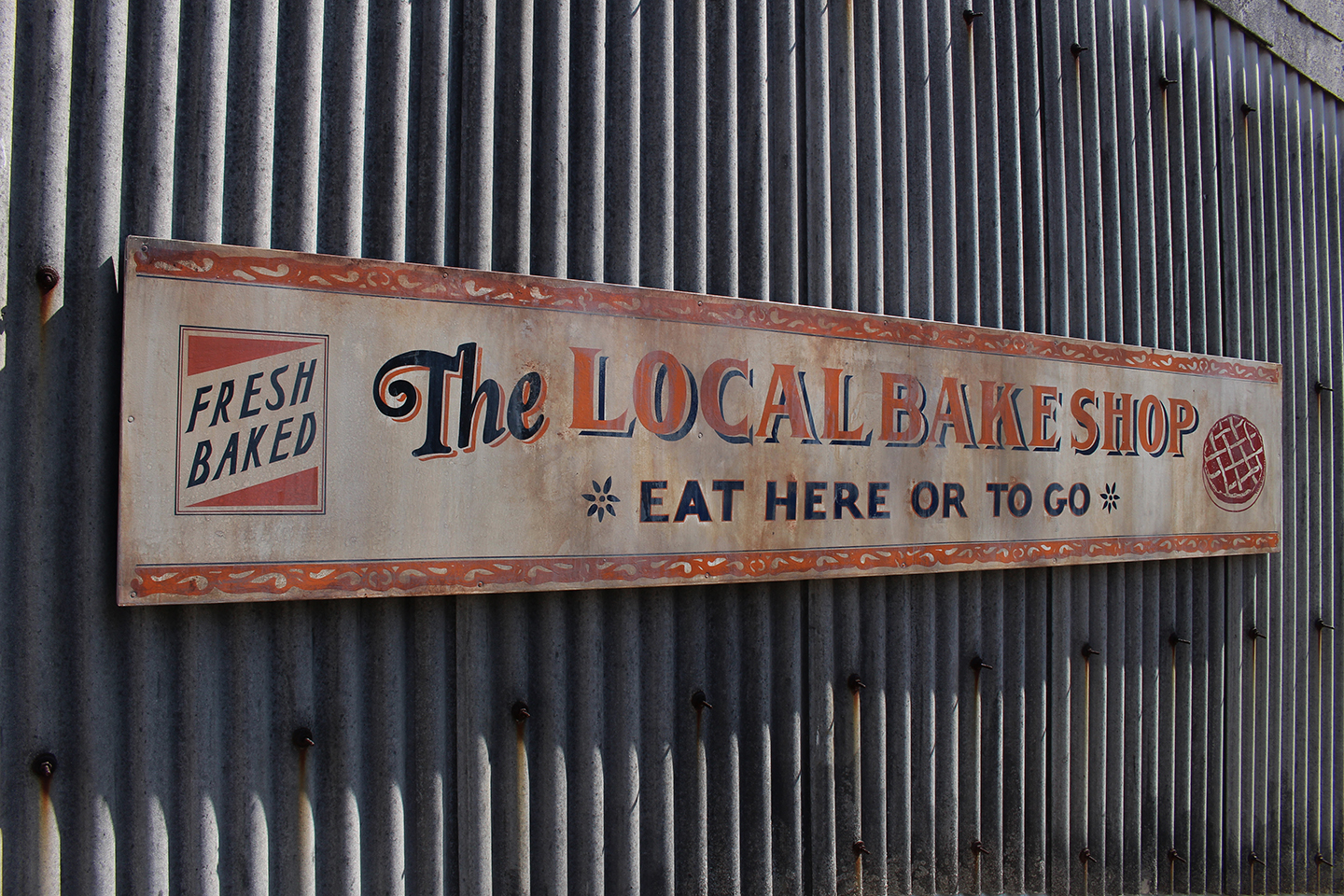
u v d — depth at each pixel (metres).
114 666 2.40
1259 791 4.87
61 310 2.37
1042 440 3.80
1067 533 3.87
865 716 3.54
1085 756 4.12
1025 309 4.01
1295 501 5.07
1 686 2.30
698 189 3.20
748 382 3.09
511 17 2.93
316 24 2.66
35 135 2.35
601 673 3.01
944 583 3.74
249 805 2.51
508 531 2.69
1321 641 5.18
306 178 2.62
